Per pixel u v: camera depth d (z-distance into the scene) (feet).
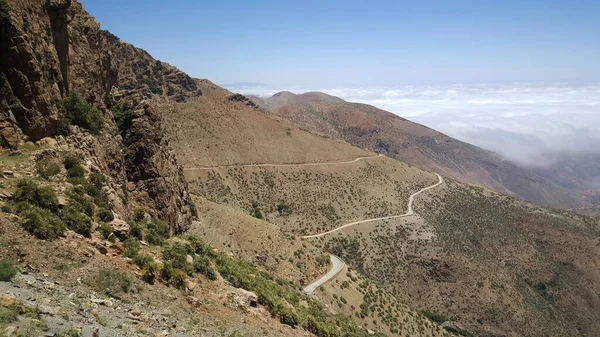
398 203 520.83
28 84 96.02
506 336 347.36
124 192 129.08
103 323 54.03
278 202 472.44
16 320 45.55
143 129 148.87
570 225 550.77
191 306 75.87
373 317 219.82
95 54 145.28
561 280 465.88
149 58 593.42
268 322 89.66
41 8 110.52
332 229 435.53
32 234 67.97
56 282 59.77
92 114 124.36
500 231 514.68
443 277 393.91
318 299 197.47
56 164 93.56
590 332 416.67
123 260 76.79
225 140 540.11
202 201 224.94
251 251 208.95
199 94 599.57
